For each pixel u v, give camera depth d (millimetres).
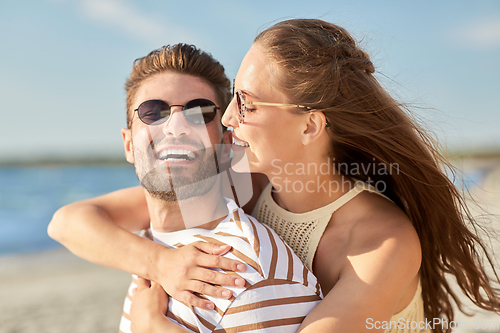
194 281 1218
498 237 1717
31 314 4535
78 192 21094
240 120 1485
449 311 1828
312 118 1447
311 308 1223
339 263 1326
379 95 1479
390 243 1269
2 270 7152
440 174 1531
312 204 1522
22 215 15234
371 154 1541
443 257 1656
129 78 1653
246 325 1132
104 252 1468
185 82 1536
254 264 1236
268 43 1481
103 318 4379
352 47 1518
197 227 1500
